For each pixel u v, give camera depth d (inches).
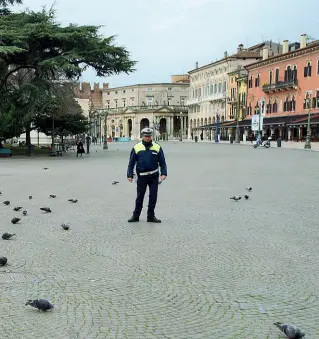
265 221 382.0
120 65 1461.6
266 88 2847.0
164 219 389.7
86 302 200.7
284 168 935.0
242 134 3171.8
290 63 2635.3
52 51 1421.0
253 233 337.4
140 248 293.1
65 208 442.0
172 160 1208.8
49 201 484.7
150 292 213.3
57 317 184.4
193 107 4281.5
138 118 5022.1
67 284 223.8
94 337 167.6
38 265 255.1
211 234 333.7
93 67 1480.1
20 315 186.4
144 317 185.0
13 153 1517.0
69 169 906.7
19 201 484.1
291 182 673.6
